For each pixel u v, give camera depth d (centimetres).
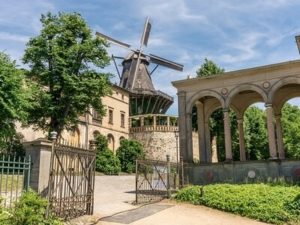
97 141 4044
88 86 2961
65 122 2994
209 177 2428
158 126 5216
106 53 3147
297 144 4781
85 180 1342
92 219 1300
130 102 5822
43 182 1152
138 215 1467
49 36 2973
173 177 2136
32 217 961
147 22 6550
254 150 4544
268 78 2409
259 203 1573
